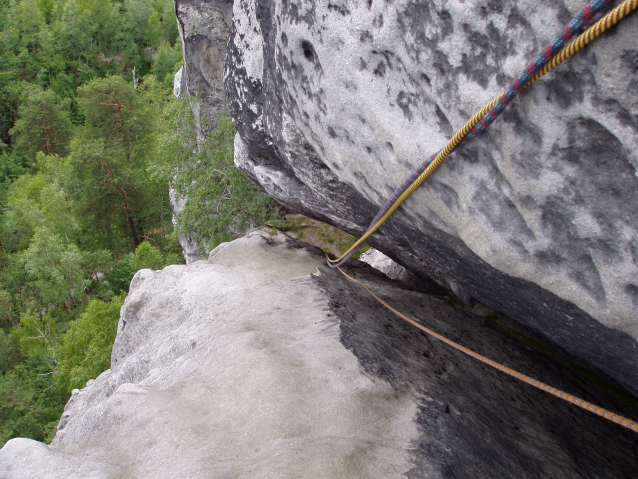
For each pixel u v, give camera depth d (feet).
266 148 17.46
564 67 5.43
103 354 39.58
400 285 25.38
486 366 14.51
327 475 7.57
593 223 6.17
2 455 9.66
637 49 4.71
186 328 18.35
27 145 116.06
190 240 52.47
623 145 5.33
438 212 8.66
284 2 9.89
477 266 9.61
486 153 6.97
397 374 11.44
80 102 82.17
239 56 16.15
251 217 37.88
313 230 38.04
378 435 9.23
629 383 9.86
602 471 10.32
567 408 13.78
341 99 9.16
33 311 78.74
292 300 16.35
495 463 8.84
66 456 9.52
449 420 9.82
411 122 8.01
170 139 38.99
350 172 10.59
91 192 75.15
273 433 9.11
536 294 8.52
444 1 6.37
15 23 159.74
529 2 5.46
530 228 6.95
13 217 93.86
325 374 10.87
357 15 7.98
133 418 10.32
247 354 11.54
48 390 59.36
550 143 6.01
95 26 163.12
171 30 189.78
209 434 9.29
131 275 77.46
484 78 6.39
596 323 7.77
